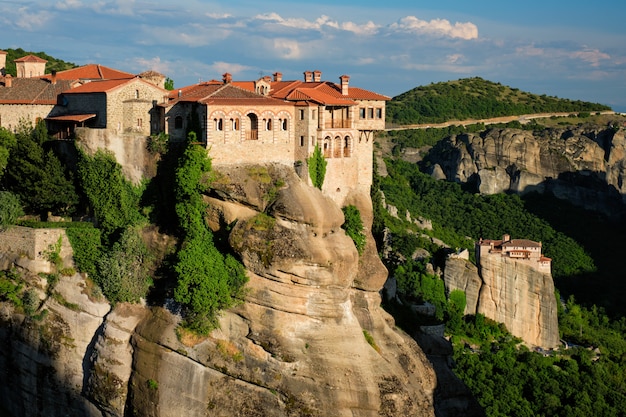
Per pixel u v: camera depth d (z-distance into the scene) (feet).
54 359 302.04
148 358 284.20
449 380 328.49
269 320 277.03
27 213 325.21
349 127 320.50
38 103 341.41
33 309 306.35
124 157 308.19
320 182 307.78
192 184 287.69
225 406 274.98
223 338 278.87
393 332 314.96
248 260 278.46
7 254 315.37
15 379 311.68
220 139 291.17
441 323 384.68
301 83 340.59
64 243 309.22
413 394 291.99
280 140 302.25
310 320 277.85
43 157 322.96
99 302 300.81
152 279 297.94
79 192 321.73
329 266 279.08
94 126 322.34
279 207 283.38
